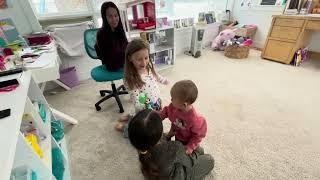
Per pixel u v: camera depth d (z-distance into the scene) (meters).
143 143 0.73
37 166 0.84
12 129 0.66
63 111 2.06
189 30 3.76
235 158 1.40
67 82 2.53
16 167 0.79
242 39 3.45
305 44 3.17
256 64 3.14
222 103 2.08
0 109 0.78
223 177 1.26
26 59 1.42
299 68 2.93
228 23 4.14
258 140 1.56
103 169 1.37
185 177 0.99
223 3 4.11
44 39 1.93
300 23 2.76
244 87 2.40
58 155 1.23
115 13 1.79
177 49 3.74
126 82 1.41
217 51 3.89
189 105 1.00
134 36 2.60
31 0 2.19
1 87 0.94
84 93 2.45
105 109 2.08
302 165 1.34
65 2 2.41
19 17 2.05
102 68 1.98
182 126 1.13
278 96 2.18
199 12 3.84
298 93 2.23
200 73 2.85
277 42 3.10
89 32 2.07
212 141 1.56
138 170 1.35
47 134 1.19
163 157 0.83
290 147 1.49
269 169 1.31
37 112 1.17
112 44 1.82
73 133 1.72
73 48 2.49
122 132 1.72
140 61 1.31
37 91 1.40
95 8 2.61
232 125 1.74
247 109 1.96
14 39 1.83
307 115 1.84
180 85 0.96
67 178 1.24
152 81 1.46
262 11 3.56
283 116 1.84
